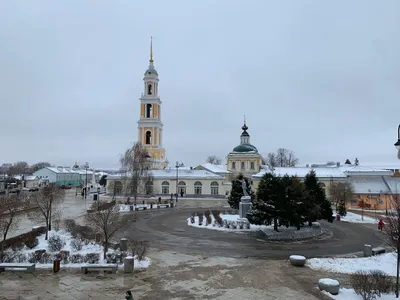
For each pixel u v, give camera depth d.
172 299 15.89
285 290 17.28
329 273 20.50
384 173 79.56
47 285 17.47
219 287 17.69
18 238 26.00
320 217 36.34
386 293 16.23
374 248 27.84
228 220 41.34
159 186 87.88
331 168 84.50
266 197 34.19
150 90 109.00
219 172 95.00
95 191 100.94
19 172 167.00
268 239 31.83
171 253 25.59
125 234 33.94
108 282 18.12
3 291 16.53
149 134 106.31
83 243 26.80
